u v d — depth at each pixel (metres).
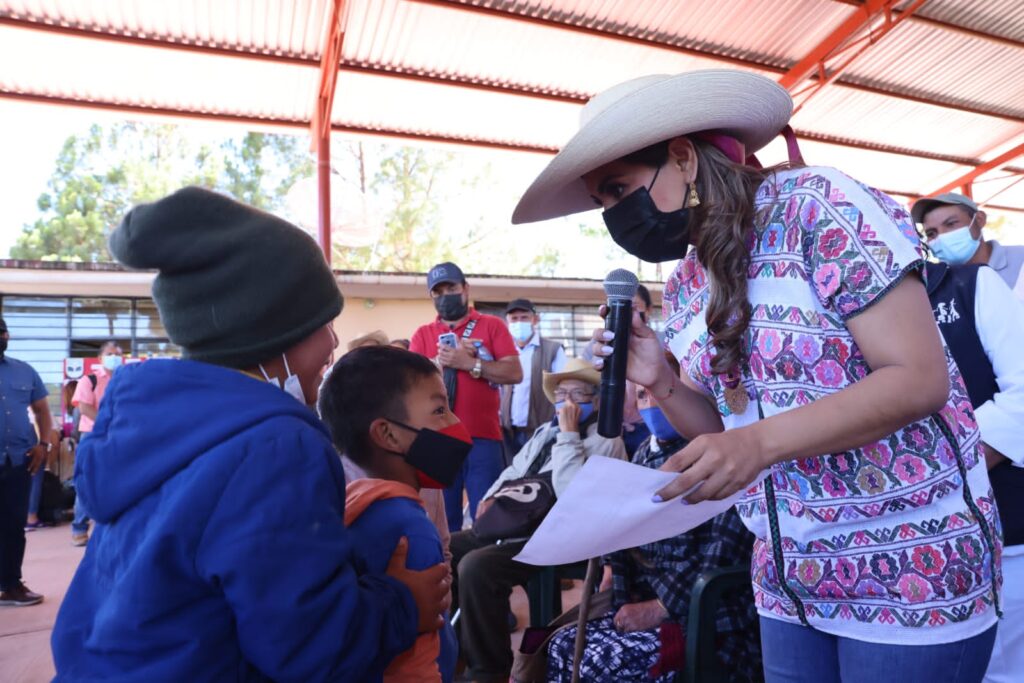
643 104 1.19
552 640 2.47
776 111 1.31
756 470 1.03
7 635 4.30
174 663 0.99
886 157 14.27
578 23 9.20
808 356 1.17
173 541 0.99
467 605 3.02
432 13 8.55
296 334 1.20
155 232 1.13
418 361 1.63
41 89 8.98
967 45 11.15
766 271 1.20
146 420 1.07
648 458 2.64
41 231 21.61
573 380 3.25
